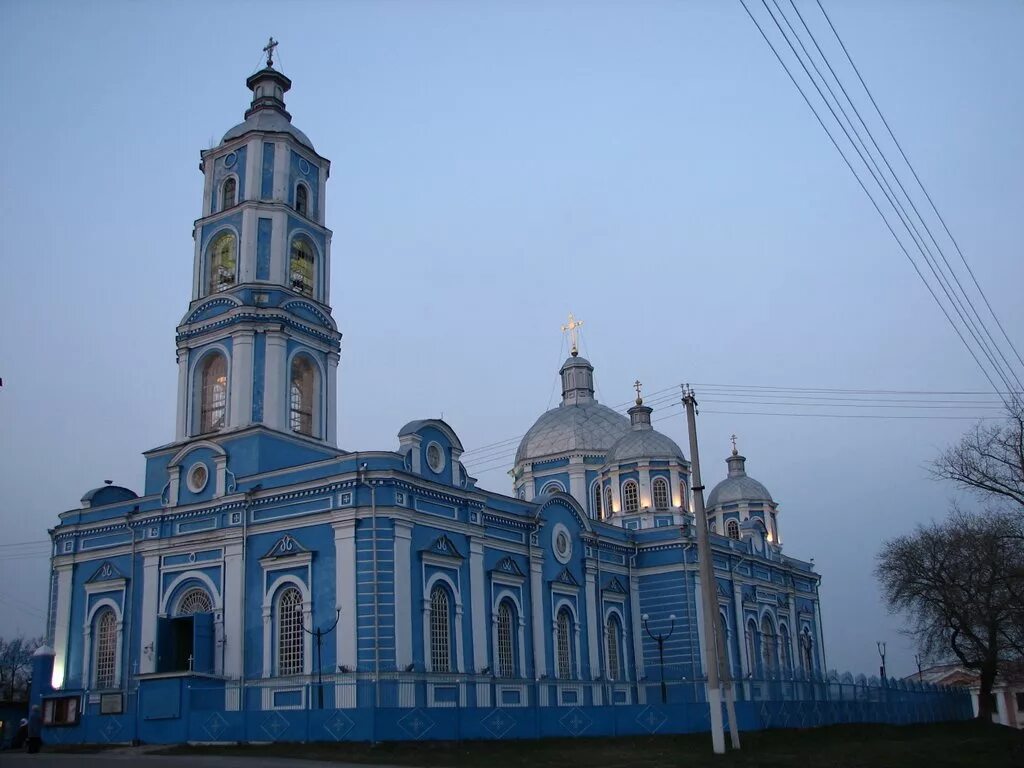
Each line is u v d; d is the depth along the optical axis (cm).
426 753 3331
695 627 5956
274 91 5450
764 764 3148
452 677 4306
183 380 4975
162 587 4609
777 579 7450
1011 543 5594
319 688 3994
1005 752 3788
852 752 3675
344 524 4150
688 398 3806
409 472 4350
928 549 6475
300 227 5178
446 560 4469
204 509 4581
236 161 5225
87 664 4756
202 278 5122
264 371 4778
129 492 5153
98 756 3275
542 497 5394
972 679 10006
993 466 4347
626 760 3269
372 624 4019
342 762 3005
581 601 5556
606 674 5625
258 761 2936
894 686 6831
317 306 5094
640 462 6669
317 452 4875
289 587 4259
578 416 7444
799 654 7581
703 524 3659
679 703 4650
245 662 4250
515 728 3975
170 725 3897
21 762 2931
